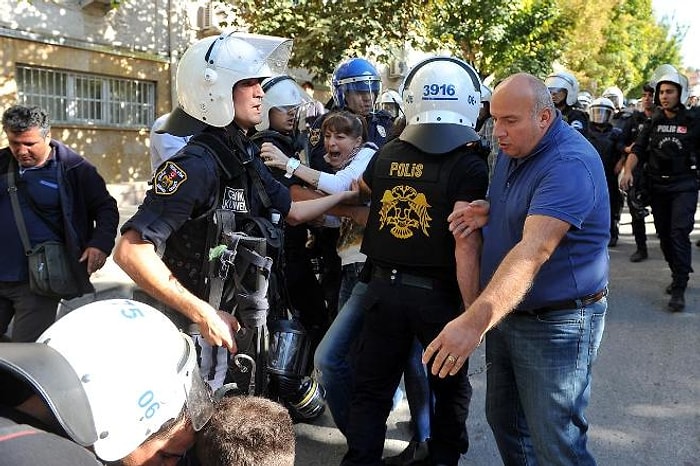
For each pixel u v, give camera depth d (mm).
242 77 2195
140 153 10930
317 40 7777
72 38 9562
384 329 2605
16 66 9031
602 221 2213
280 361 2365
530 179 2174
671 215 5555
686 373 4211
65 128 9750
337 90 4035
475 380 4184
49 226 3203
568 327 2232
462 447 2820
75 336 1264
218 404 1520
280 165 3084
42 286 3137
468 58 12352
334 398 3012
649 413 3654
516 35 13227
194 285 2174
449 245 2492
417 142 2492
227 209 2188
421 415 3061
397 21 8094
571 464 2311
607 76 27312
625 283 6453
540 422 2295
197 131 2238
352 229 3242
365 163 3232
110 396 1222
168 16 10922
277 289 2455
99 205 3350
